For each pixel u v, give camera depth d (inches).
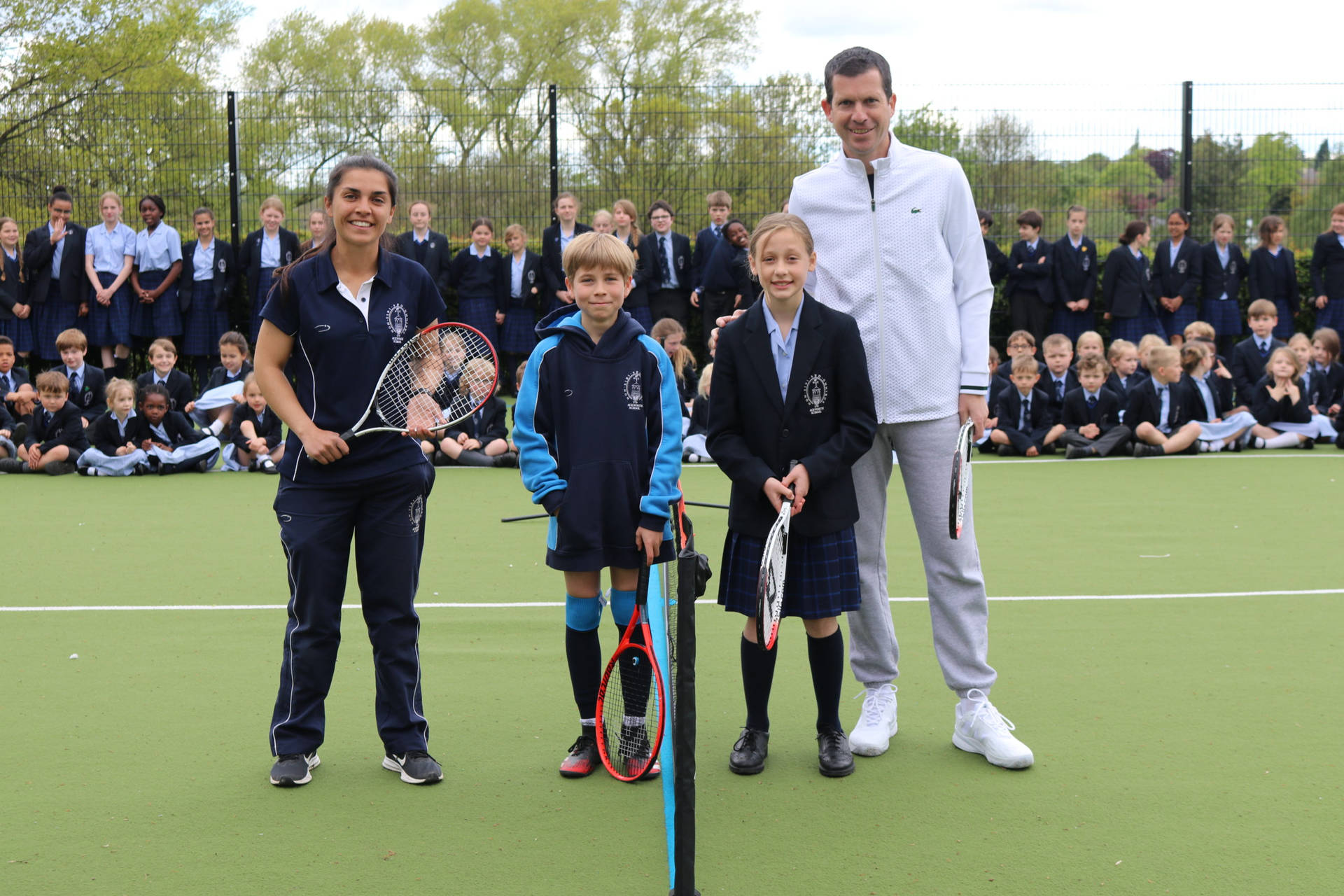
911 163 146.3
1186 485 350.3
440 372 141.3
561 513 139.3
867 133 143.7
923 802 131.7
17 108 658.8
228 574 244.2
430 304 144.9
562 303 524.1
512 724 158.2
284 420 137.3
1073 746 147.9
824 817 128.0
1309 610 210.8
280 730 139.6
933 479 145.7
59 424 397.7
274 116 587.8
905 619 206.4
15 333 522.6
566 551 139.3
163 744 150.6
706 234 531.2
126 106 591.2
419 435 135.3
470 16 1216.8
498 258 537.6
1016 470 383.2
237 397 407.8
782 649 191.2
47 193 598.5
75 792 135.6
